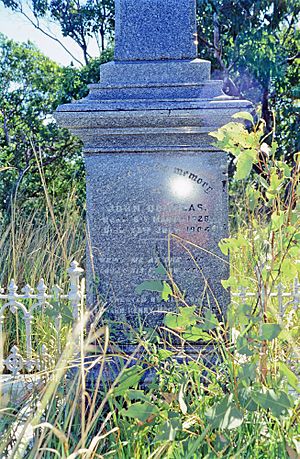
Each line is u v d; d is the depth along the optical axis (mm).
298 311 4594
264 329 2812
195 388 3396
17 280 5695
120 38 4371
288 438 2854
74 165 15430
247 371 2783
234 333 3584
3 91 16703
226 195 4160
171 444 2783
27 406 3119
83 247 6469
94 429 3188
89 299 4195
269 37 12781
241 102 3984
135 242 4199
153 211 4184
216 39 13656
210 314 3111
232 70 13844
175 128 4051
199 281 4180
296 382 2812
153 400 3316
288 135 14211
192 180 4156
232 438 2924
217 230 4168
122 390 3029
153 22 4367
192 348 4020
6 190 12508
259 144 3053
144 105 4000
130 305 4191
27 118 16516
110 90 4191
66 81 14031
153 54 4355
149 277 4191
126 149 4156
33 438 2947
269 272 3154
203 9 13375
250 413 3002
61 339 4348
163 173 4168
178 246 4184
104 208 4203
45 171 15211
